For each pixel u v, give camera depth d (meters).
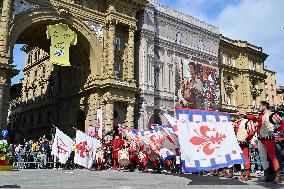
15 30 31.69
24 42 40.66
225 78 57.44
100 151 24.05
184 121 10.71
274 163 10.73
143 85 40.69
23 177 13.77
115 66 38.91
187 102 46.19
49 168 26.16
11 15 31.48
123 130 22.05
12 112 65.81
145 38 42.28
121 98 37.41
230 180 12.27
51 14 34.47
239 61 60.62
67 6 35.59
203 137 10.70
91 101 38.03
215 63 53.31
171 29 47.34
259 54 63.78
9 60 30.80
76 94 40.97
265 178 11.42
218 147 10.76
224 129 11.14
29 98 57.41
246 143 12.55
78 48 39.88
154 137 18.17
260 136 11.00
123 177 14.37
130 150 21.72
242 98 59.09
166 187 9.09
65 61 35.19
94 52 37.62
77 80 41.66
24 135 57.03
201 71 49.97
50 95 49.22
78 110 40.88
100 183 10.73
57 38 35.06
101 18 38.56
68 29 35.78
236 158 10.84
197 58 50.25
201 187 9.07
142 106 39.94
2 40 30.45
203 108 48.41
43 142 27.25
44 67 53.59
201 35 51.88
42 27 36.62
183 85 46.53
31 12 32.97
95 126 36.53
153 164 19.94
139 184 10.33
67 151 23.02
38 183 10.50
